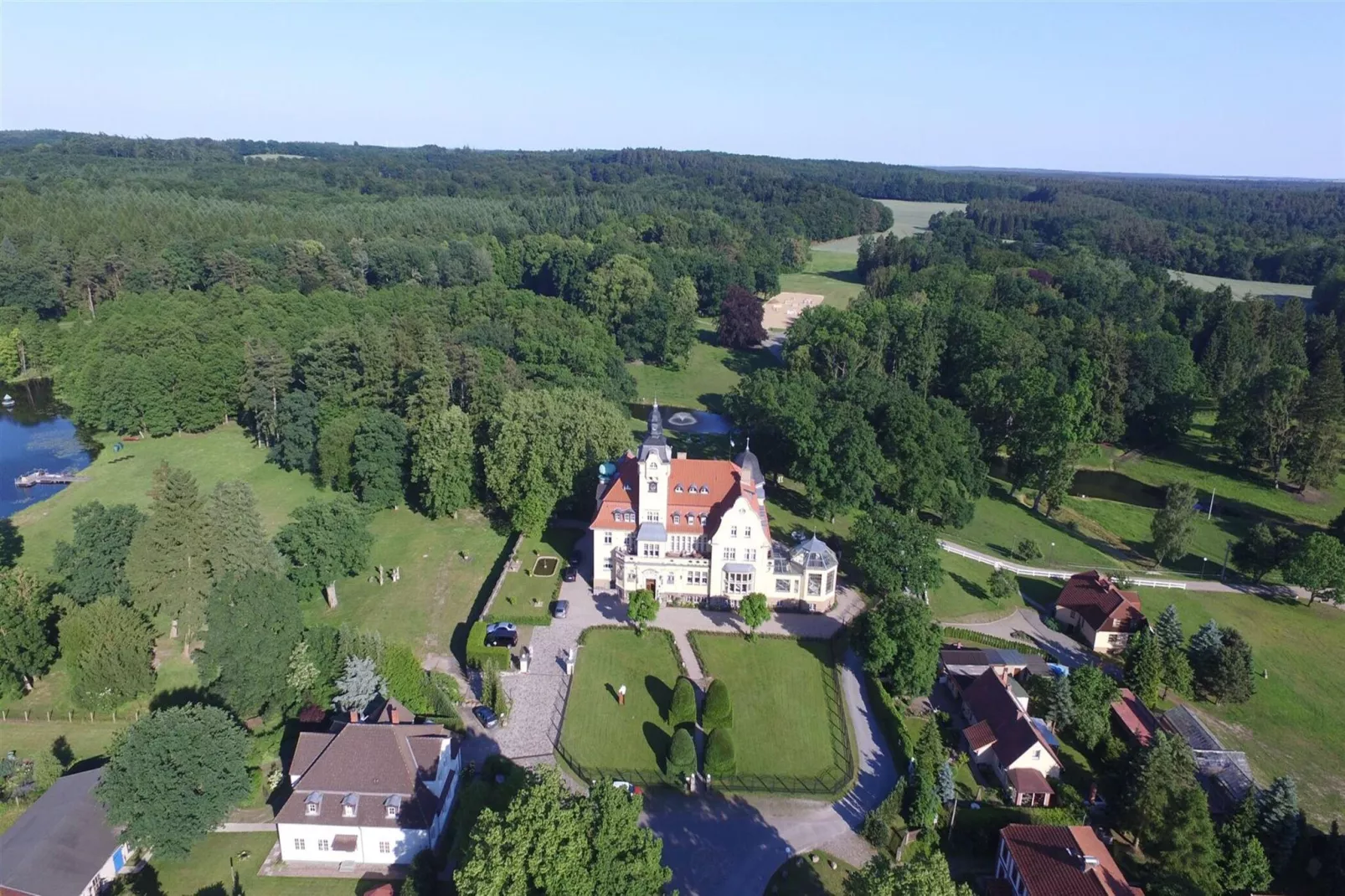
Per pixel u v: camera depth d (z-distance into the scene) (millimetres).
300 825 72875
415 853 73062
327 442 145500
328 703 88562
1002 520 153625
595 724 91750
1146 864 77312
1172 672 101938
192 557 98625
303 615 111562
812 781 85375
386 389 161625
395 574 122000
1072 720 93062
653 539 114188
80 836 69938
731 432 180500
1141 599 126625
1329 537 128750
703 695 97250
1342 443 165750
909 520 117062
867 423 145875
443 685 94625
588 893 58531
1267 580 136000
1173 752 83500
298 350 184625
